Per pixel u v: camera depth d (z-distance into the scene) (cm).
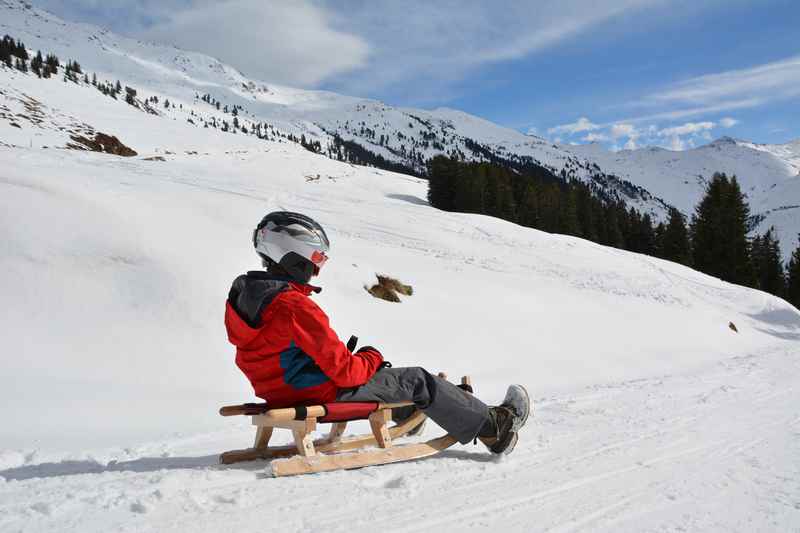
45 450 412
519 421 339
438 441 340
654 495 288
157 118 7469
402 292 1440
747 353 1722
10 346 693
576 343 1455
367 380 304
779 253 6128
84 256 863
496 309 1566
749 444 412
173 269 907
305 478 278
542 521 247
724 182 5616
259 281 286
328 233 2205
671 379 872
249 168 4812
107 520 221
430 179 5847
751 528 250
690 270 3547
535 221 6309
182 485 261
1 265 796
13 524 214
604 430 439
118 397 641
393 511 247
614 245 6988
